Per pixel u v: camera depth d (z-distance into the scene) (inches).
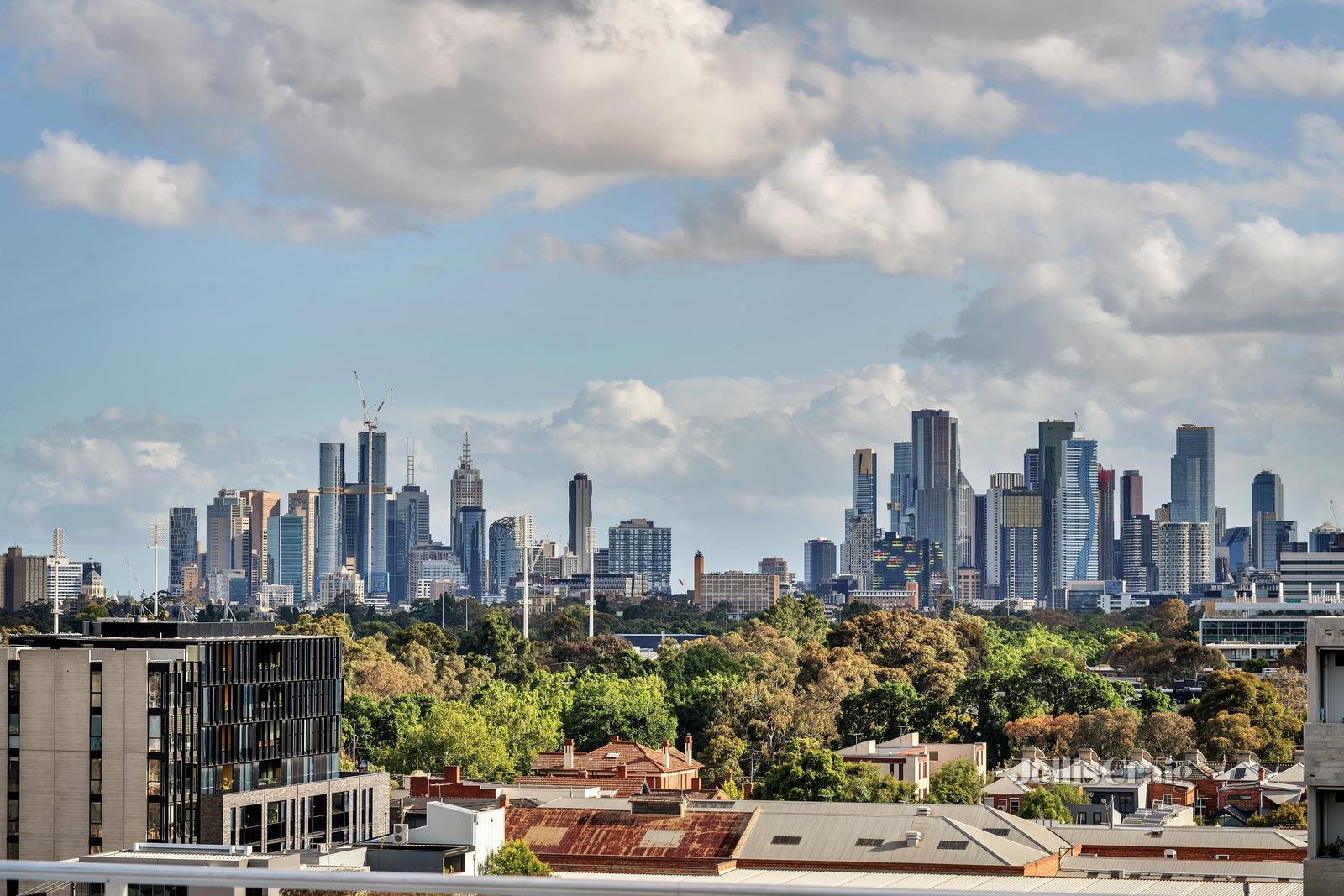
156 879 819.4
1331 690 2893.7
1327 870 2790.4
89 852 7593.5
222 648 7810.0
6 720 7716.5
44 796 7657.5
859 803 7637.8
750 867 7091.5
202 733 7637.8
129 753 7608.3
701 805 7682.1
